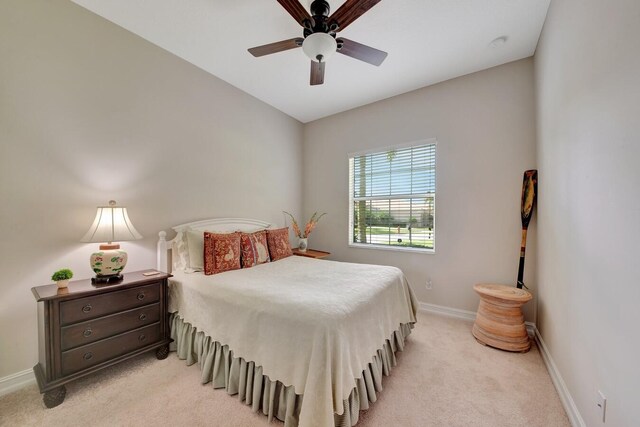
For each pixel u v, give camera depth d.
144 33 2.20
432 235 3.10
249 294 1.65
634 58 0.89
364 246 3.55
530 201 2.40
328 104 3.57
